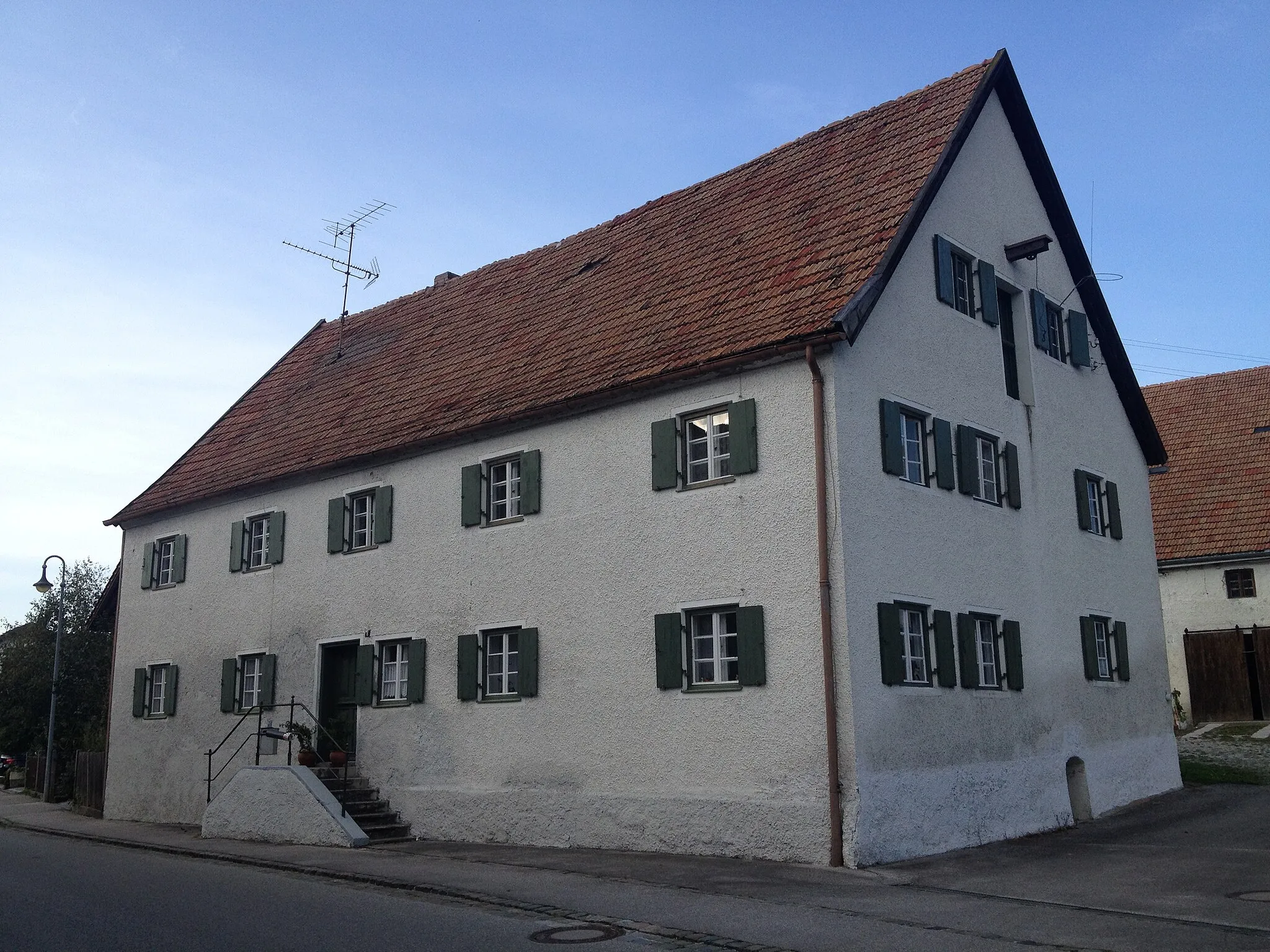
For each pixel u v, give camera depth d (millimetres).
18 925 10109
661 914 10055
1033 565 16438
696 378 14328
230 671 20641
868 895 10742
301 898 11500
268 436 22547
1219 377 31453
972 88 16359
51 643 30750
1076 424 18438
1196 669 26938
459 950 8797
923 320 14906
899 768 12906
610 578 14961
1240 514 27109
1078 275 19312
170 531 23016
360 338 24500
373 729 17906
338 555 19078
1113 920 9531
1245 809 16297
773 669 13086
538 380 16906
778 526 13305
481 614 16594
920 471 14562
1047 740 15828
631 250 19359
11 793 30406
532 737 15578
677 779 13820
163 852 16516
